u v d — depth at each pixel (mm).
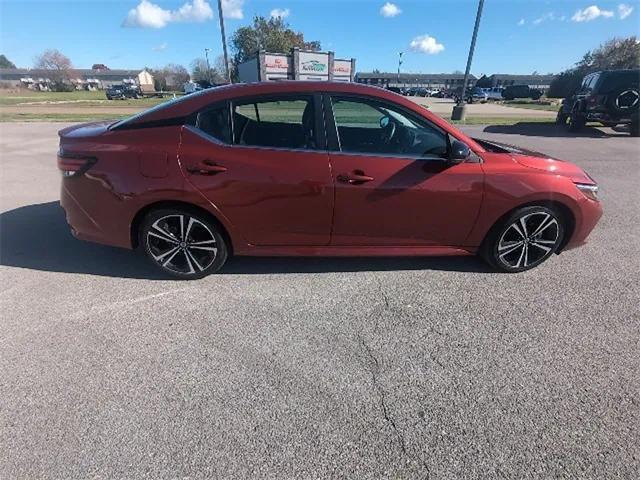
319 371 2463
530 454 1951
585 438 2035
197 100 3152
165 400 2232
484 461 1917
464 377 2432
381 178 3137
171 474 1831
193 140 3090
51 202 5469
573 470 1876
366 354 2613
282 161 3096
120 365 2486
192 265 3412
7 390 2279
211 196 3111
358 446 1985
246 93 3146
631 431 2076
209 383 2357
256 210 3174
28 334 2756
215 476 1826
